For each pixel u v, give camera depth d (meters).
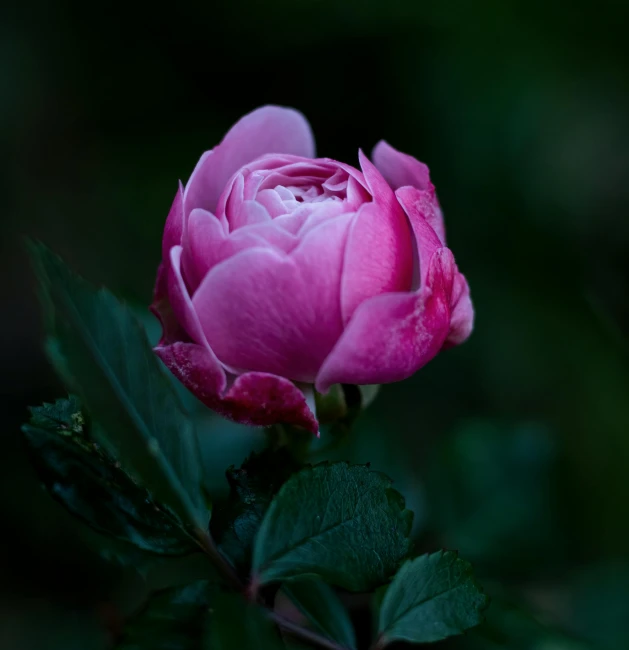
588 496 0.55
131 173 0.83
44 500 0.61
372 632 0.49
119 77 0.85
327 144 0.82
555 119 0.74
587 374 0.70
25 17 0.85
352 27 0.77
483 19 0.75
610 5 0.73
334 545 0.42
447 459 0.55
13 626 0.56
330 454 0.54
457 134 0.75
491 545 0.54
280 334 0.43
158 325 0.52
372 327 0.43
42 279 0.43
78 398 0.42
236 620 0.41
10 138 0.86
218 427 0.52
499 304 0.75
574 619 0.53
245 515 0.43
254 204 0.44
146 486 0.42
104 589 0.58
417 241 0.44
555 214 0.75
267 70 0.84
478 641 0.49
